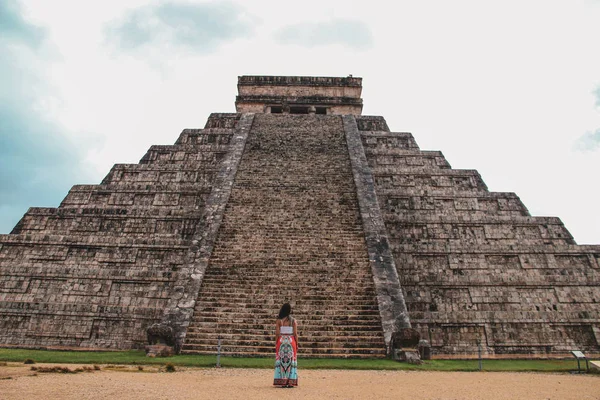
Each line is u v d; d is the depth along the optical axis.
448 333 17.05
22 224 21.03
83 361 11.50
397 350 12.63
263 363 11.40
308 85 35.94
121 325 17.09
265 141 26.11
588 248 19.42
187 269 16.44
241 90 35.94
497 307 17.91
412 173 24.23
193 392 7.03
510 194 22.67
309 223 19.06
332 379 9.09
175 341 13.22
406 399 6.89
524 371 11.92
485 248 19.47
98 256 19.33
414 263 19.11
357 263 16.84
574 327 17.34
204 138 27.73
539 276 18.73
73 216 21.20
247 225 18.89
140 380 8.29
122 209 21.33
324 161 23.94
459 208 22.27
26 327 17.19
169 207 22.16
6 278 18.44
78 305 17.47
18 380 7.75
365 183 21.77
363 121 30.41
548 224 20.72
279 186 21.59
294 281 15.92
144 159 25.22
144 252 19.41
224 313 14.52
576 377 10.50
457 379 9.64
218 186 21.45
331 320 14.25
